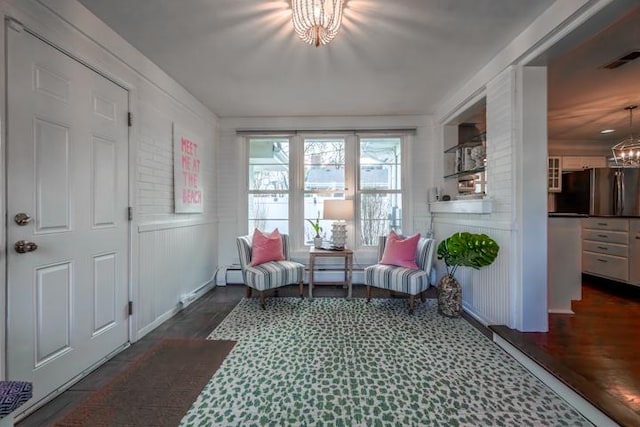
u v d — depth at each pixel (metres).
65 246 1.68
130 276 2.24
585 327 2.33
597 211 4.23
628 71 2.59
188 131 3.13
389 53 2.33
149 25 1.96
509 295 2.28
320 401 1.56
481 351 2.11
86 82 1.83
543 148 2.21
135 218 2.29
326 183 4.06
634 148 3.83
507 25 1.97
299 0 1.63
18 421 1.41
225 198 4.00
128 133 2.22
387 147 4.06
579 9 1.60
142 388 1.67
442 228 3.57
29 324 1.48
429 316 2.77
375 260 3.96
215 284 3.92
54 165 1.61
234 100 3.35
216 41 2.16
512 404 1.55
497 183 2.44
